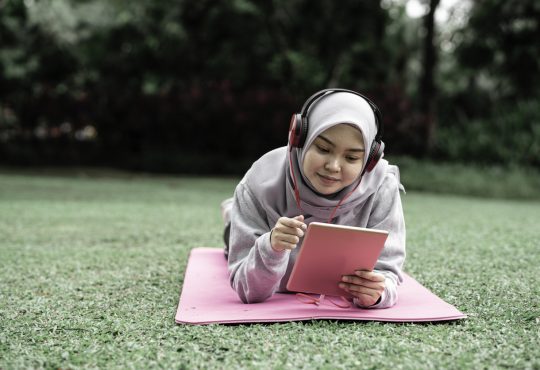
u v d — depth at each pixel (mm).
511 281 2467
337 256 1888
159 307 2062
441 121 14320
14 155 12266
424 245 3424
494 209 6195
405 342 1666
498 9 11594
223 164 11703
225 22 12195
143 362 1514
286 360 1517
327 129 1864
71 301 2150
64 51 14031
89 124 12594
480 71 14039
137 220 4672
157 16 12914
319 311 1938
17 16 12516
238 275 2055
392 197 2201
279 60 12000
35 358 1549
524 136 10508
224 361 1516
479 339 1695
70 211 5172
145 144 12531
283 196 2125
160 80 13398
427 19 11148
